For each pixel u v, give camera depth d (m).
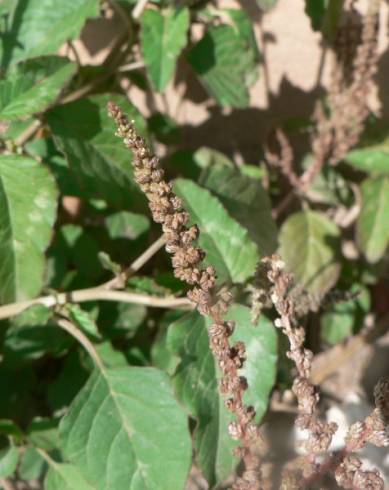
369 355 0.60
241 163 0.59
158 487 0.42
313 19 0.51
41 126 0.48
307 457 0.38
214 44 0.51
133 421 0.42
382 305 0.62
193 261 0.36
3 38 0.48
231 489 0.39
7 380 0.53
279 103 0.57
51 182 0.44
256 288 0.41
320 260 0.55
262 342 0.42
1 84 0.45
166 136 0.56
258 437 0.37
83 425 0.42
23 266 0.44
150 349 0.54
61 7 0.48
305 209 0.55
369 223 0.54
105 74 0.51
